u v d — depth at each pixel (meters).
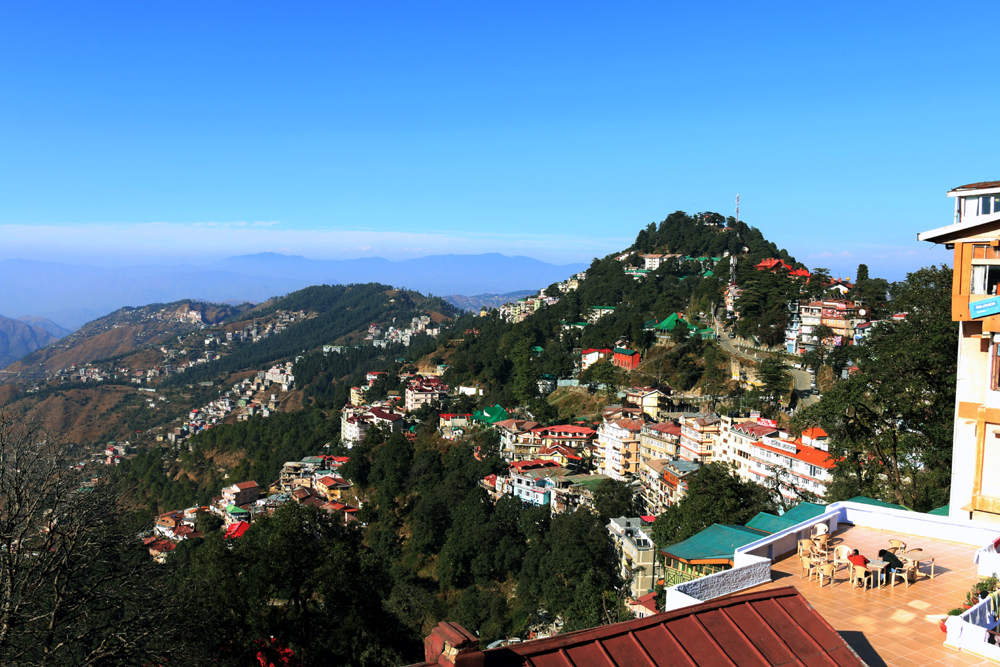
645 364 146.00
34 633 22.16
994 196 24.16
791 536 21.75
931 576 19.70
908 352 36.88
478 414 159.00
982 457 23.69
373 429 157.25
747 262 168.88
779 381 112.69
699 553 29.55
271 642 31.34
